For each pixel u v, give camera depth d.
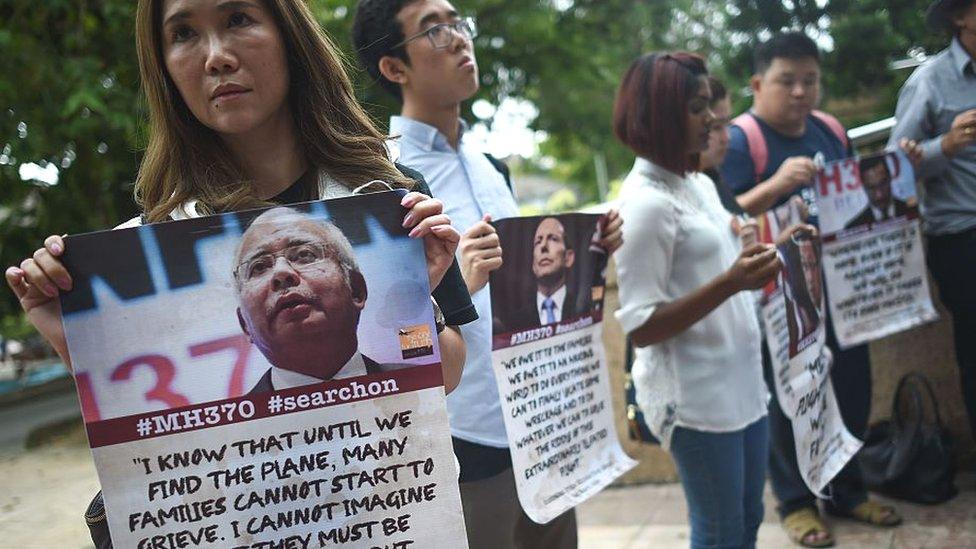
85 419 1.35
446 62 2.46
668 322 2.52
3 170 7.23
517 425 2.21
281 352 1.39
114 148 7.74
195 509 1.38
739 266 2.42
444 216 1.42
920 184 4.11
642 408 2.71
